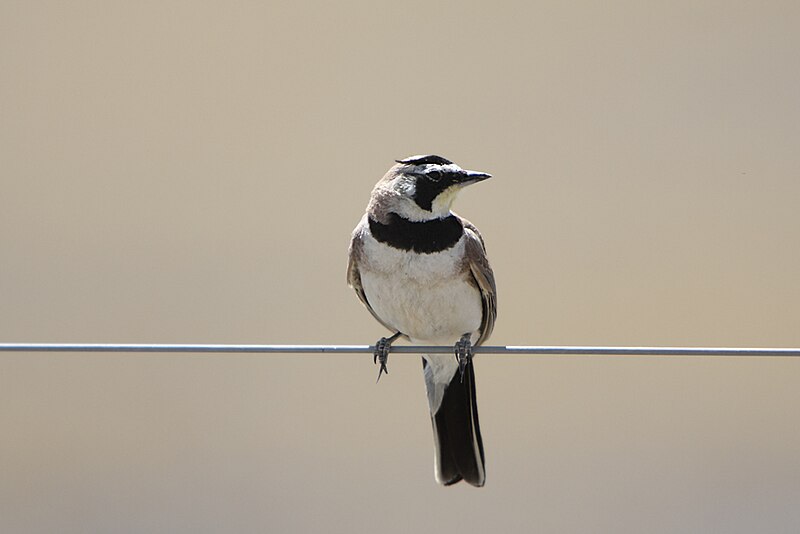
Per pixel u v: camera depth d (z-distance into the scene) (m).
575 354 10.80
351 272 12.55
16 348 10.16
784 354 10.12
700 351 10.30
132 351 10.23
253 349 10.45
